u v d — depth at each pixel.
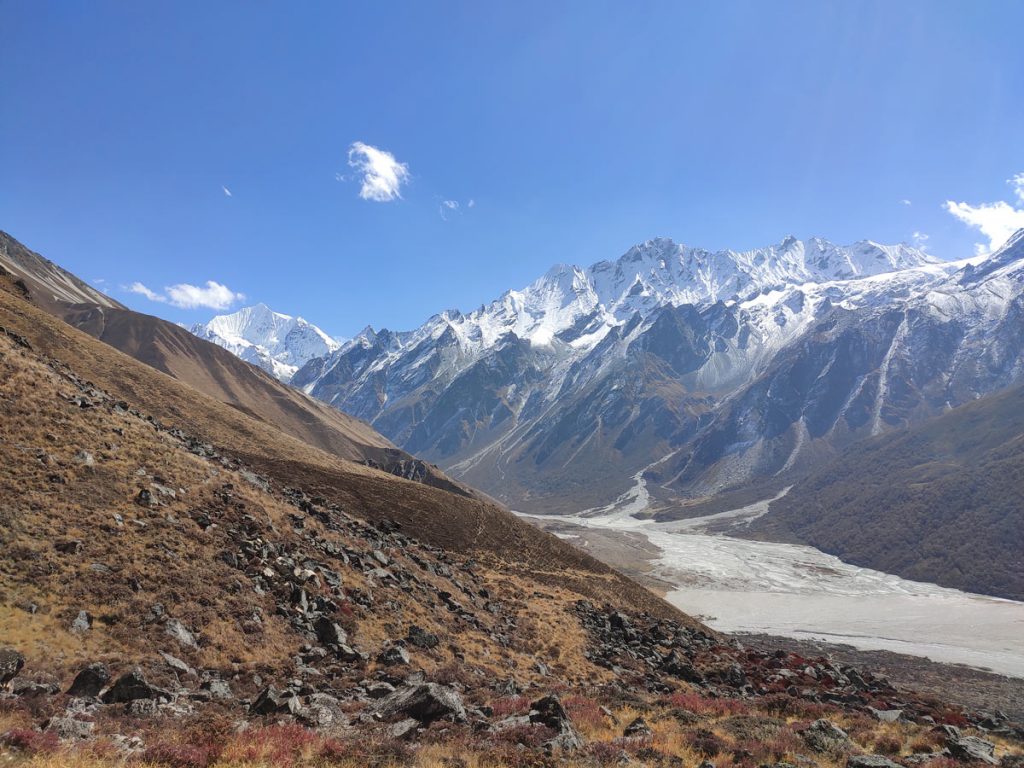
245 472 55.09
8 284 115.81
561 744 20.19
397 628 38.22
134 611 27.62
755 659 60.28
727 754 21.33
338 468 99.69
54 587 26.69
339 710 23.70
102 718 18.88
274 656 29.22
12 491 31.00
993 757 24.14
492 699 28.00
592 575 87.81
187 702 22.22
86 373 92.56
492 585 63.25
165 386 103.44
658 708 30.53
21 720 17.33
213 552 35.22
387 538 59.72
